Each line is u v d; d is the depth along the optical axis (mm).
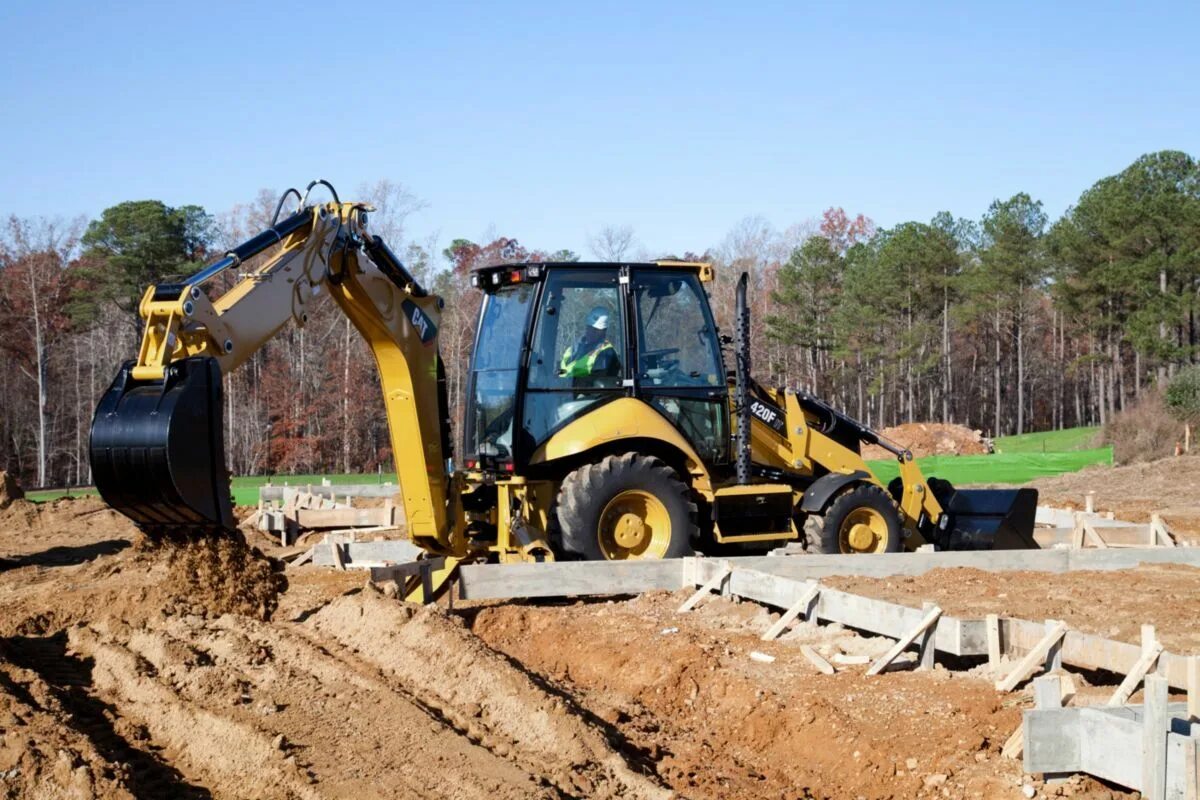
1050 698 5359
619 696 7457
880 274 63625
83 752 5941
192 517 7594
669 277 11102
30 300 53750
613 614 9336
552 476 10648
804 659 7766
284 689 7012
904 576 10562
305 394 52406
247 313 8078
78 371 54406
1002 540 12492
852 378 68625
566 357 10602
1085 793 5223
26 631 8977
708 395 11109
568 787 5602
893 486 12789
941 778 5629
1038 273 64625
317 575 11438
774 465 11875
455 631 7918
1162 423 33344
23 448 56094
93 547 15977
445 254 79438
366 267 9367
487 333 11172
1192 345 52312
